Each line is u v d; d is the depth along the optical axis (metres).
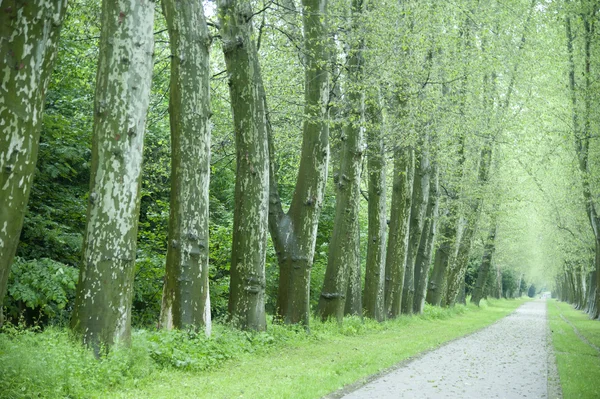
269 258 24.83
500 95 32.44
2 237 6.15
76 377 7.98
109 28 9.48
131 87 9.48
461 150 32.19
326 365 11.59
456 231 38.00
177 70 12.35
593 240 42.34
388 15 17.77
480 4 26.75
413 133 21.81
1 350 7.27
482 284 54.53
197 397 7.96
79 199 17.36
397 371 11.81
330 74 18.14
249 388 8.77
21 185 6.22
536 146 31.50
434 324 27.61
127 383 8.58
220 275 23.42
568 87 27.45
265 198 15.00
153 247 19.83
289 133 20.72
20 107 6.10
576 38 26.91
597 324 31.61
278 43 18.27
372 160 23.59
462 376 11.45
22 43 6.05
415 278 31.55
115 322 9.45
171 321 12.34
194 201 12.43
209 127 12.69
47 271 13.62
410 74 19.48
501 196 36.59
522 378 11.48
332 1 18.47
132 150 9.58
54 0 6.21
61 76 16.67
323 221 29.39
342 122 18.44
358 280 22.41
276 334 15.01
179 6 12.30
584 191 30.67
